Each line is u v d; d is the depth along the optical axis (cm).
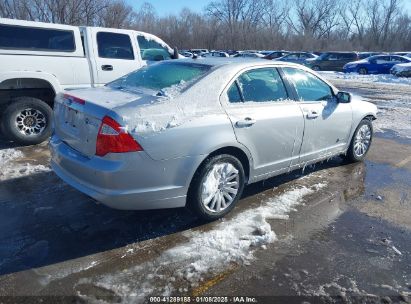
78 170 347
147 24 5459
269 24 6669
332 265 328
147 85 412
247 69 416
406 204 455
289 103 450
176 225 384
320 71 2912
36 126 646
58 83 649
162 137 333
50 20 2952
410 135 805
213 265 321
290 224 395
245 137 394
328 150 526
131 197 332
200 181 368
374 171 569
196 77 387
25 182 482
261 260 330
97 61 691
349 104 550
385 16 6481
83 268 313
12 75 600
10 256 325
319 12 7031
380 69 2606
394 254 348
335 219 410
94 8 3086
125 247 344
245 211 419
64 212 405
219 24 5947
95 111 333
